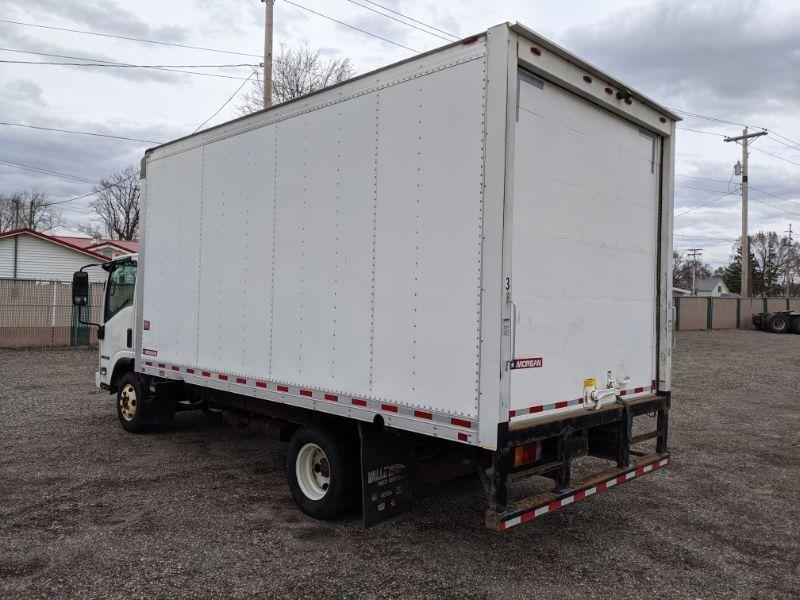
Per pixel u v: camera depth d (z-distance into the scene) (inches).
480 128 140.5
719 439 322.3
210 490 219.3
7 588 144.0
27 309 727.7
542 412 156.7
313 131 187.0
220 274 225.5
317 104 185.9
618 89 179.0
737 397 460.8
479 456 152.2
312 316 184.5
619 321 187.3
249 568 156.6
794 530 193.5
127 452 270.4
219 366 224.2
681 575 159.3
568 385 165.9
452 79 147.3
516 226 149.8
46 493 213.2
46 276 1065.5
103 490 217.3
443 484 229.1
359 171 171.0
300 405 187.6
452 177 146.0
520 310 150.6
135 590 143.9
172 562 159.3
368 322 166.1
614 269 185.2
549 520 198.7
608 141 182.4
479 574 156.4
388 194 161.8
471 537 181.2
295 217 192.5
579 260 170.7
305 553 166.6
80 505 201.3
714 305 1323.8
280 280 197.5
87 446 279.7
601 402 176.9
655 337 204.2
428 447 171.3
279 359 196.5
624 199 189.5
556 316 162.1
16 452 267.6
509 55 138.6
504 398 135.5
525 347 152.0
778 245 3208.7
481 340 138.0
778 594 149.7
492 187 136.9
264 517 193.3
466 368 141.1
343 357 173.5
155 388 273.3
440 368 146.8
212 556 163.5
